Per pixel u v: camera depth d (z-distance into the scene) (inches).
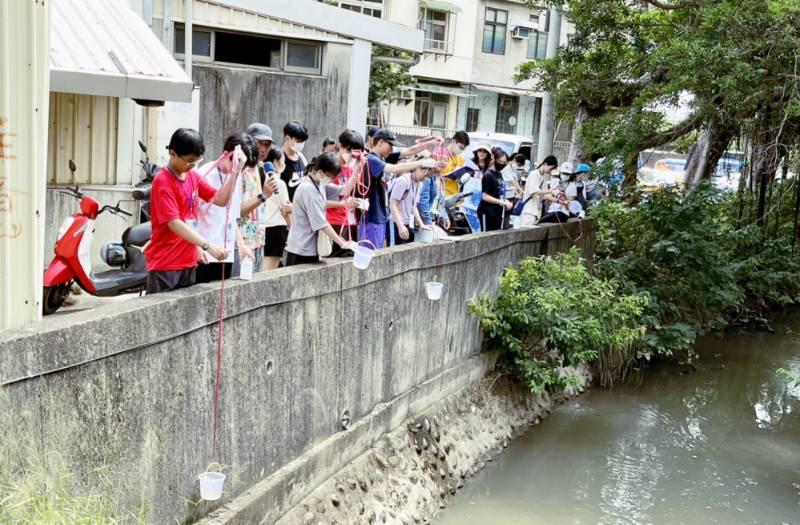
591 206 521.7
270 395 208.2
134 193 268.7
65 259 213.5
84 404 148.2
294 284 213.3
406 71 942.4
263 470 207.8
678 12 483.5
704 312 547.8
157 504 168.9
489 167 399.5
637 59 488.7
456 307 326.6
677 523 291.6
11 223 154.8
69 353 143.6
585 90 503.8
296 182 291.1
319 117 494.9
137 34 313.7
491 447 327.9
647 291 472.4
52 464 140.0
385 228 301.3
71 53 281.7
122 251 239.0
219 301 183.2
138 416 161.8
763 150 544.4
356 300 247.8
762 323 588.4
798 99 406.9
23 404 135.3
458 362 334.3
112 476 155.6
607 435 367.2
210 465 184.9
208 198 202.8
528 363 359.6
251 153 212.1
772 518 301.4
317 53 488.1
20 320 157.5
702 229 509.4
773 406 427.2
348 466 246.4
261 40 476.1
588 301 379.9
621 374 445.4
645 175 848.9
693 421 396.2
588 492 309.6
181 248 191.0
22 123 153.4
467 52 1183.6
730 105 434.0
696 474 335.3
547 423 373.1
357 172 250.1
